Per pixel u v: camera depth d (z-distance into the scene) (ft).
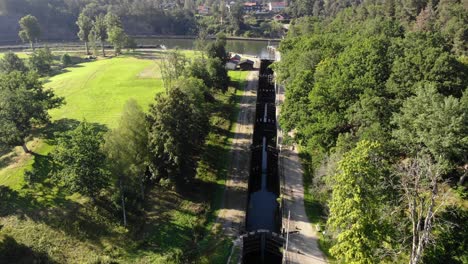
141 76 411.13
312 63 283.38
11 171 207.51
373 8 465.88
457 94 187.21
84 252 164.76
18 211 180.34
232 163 244.22
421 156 145.18
